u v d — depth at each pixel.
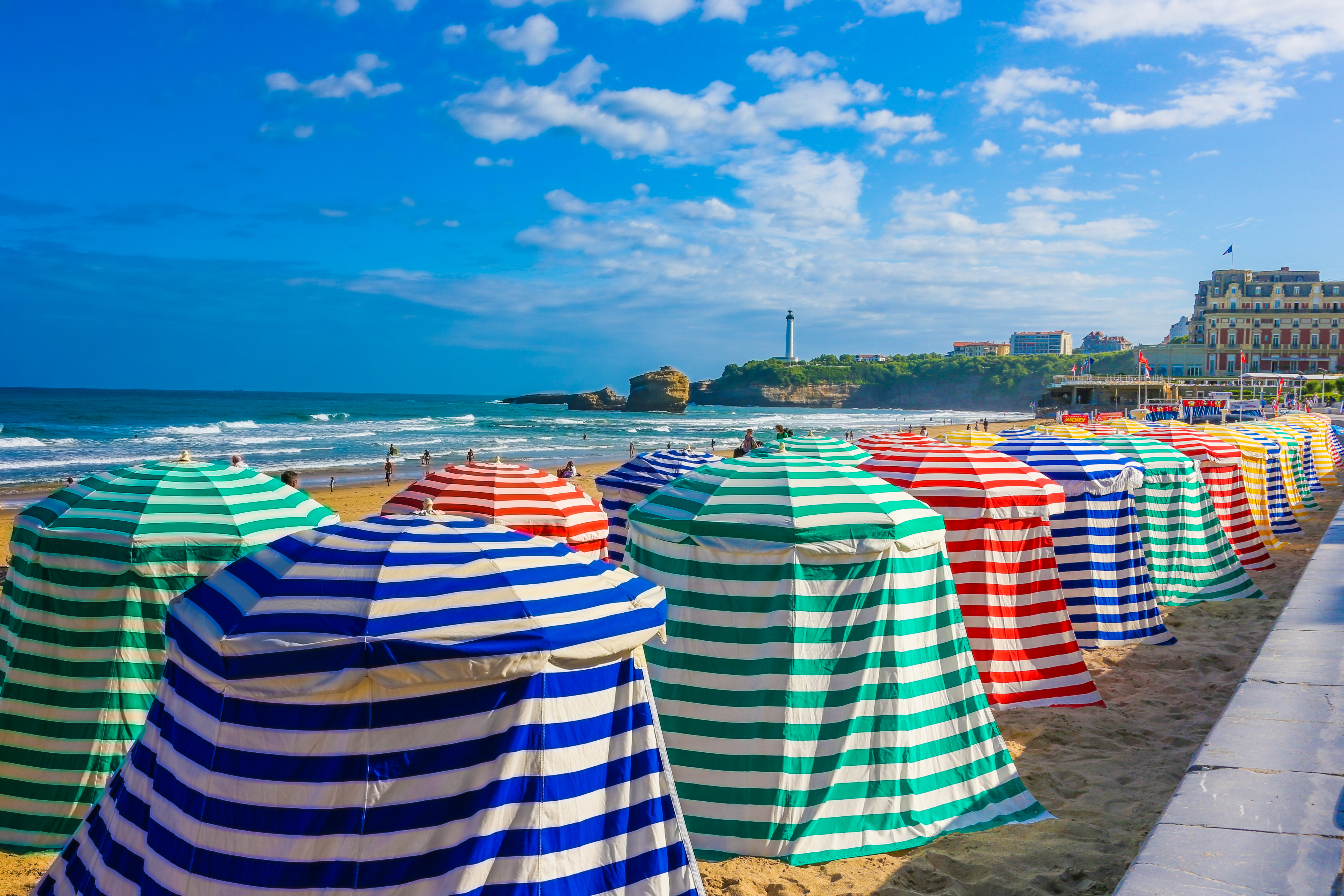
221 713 3.11
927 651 5.23
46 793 4.95
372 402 173.88
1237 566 10.84
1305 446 20.06
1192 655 8.26
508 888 3.04
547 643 3.16
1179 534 10.48
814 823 4.76
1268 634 6.01
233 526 5.32
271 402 137.50
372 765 3.03
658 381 144.50
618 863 3.29
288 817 3.01
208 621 3.26
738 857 4.70
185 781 3.16
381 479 32.34
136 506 5.28
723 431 78.44
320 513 5.94
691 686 5.00
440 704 3.09
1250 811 3.19
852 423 110.31
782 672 4.90
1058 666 7.07
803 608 4.96
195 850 3.06
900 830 4.87
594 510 7.93
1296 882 2.71
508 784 3.11
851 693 4.96
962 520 7.04
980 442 10.18
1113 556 8.77
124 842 3.33
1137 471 8.93
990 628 7.00
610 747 3.37
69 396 159.75
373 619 3.09
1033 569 7.14
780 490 5.30
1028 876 4.41
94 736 4.99
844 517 5.08
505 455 45.62
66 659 5.05
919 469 7.27
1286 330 102.56
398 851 3.00
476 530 3.68
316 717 3.05
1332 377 82.88
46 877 3.58
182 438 54.88
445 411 122.31
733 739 4.89
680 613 5.09
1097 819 5.06
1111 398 85.31
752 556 4.98
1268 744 3.81
